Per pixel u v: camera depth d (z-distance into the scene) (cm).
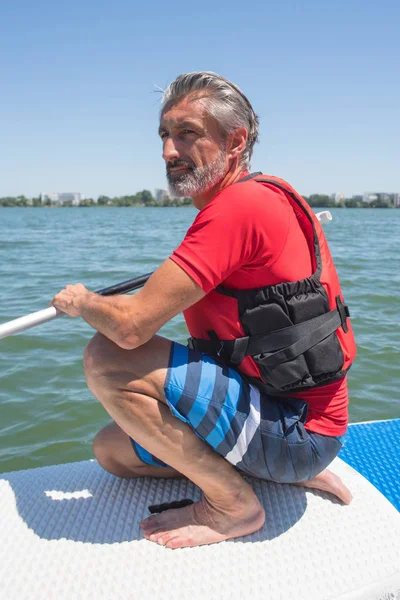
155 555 176
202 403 166
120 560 174
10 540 181
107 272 1043
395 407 401
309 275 173
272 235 162
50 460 333
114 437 205
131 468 212
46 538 182
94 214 7125
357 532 186
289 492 205
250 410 171
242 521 182
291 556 176
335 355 174
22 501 201
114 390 168
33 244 1722
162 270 162
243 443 172
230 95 174
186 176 178
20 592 161
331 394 180
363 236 2169
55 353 505
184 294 161
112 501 203
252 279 167
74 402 405
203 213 163
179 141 176
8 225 3250
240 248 161
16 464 328
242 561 174
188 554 177
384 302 731
